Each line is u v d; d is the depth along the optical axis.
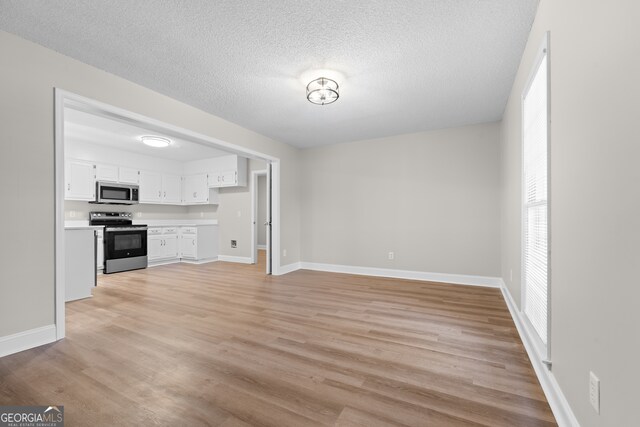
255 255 6.15
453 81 2.74
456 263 4.16
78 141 4.95
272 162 4.89
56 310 2.23
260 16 1.87
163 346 2.15
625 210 0.86
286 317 2.77
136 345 2.17
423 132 4.38
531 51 1.98
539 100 1.90
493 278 3.93
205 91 2.96
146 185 5.95
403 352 2.05
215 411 1.43
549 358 1.55
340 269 5.03
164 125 3.03
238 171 6.04
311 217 5.31
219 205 6.63
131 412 1.42
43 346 2.14
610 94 0.95
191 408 1.45
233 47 2.21
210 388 1.62
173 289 3.86
